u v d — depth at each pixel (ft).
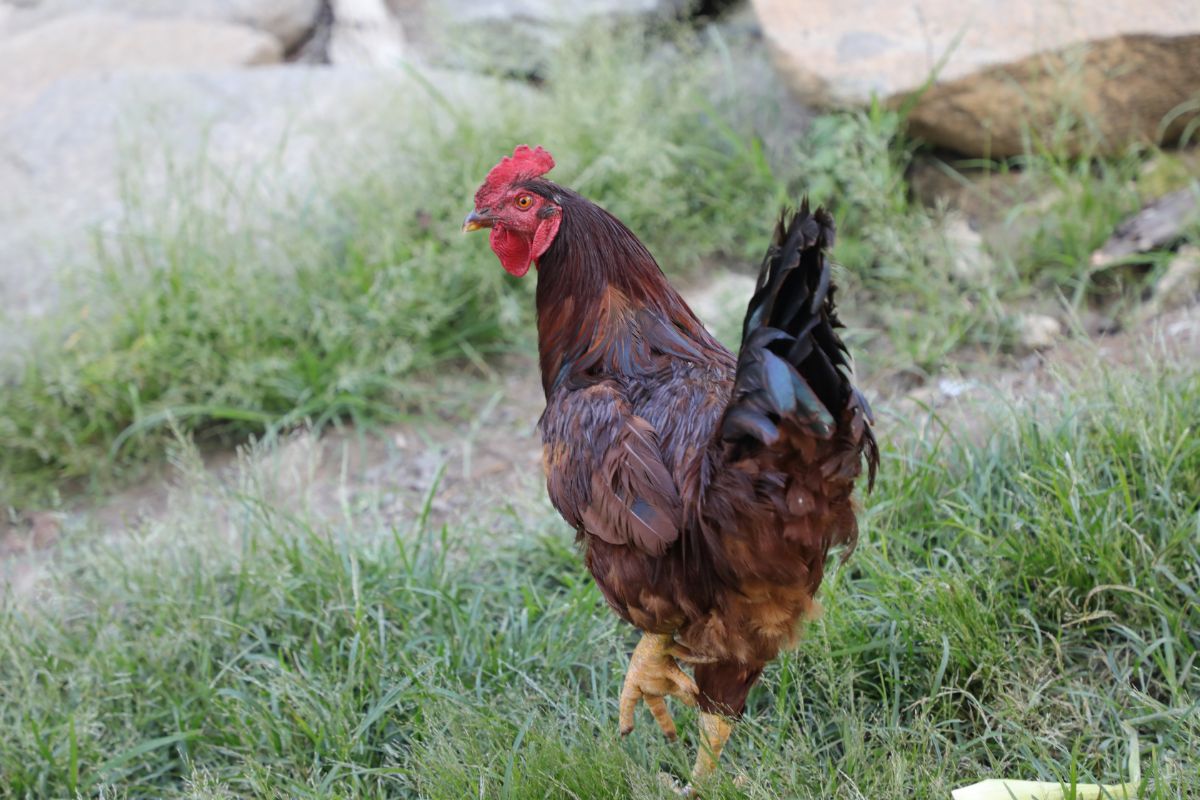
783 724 10.96
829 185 19.33
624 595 9.87
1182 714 10.45
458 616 13.12
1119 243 17.98
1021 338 16.96
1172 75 18.42
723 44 22.47
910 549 13.08
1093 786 9.98
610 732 10.88
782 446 8.32
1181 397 13.58
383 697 12.01
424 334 18.75
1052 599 12.01
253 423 18.57
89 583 14.64
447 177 20.08
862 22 20.07
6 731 12.53
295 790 11.18
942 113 19.22
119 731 12.62
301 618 13.58
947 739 10.77
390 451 17.61
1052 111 18.97
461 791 10.51
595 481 9.52
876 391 16.65
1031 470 13.20
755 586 9.16
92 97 24.17
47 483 18.12
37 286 20.22
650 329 10.36
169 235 19.69
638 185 20.12
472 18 25.20
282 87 24.11
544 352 10.82
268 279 18.97
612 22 24.21
